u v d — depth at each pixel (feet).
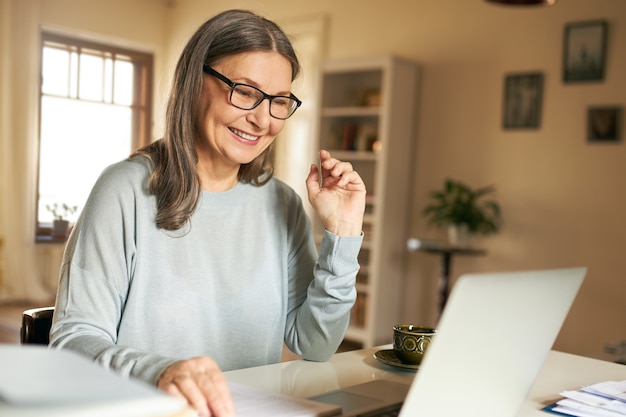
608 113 14.75
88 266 4.07
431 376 2.43
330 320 4.40
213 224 4.58
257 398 3.22
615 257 14.75
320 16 19.62
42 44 21.54
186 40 4.47
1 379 1.96
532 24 15.92
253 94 4.19
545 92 15.71
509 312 2.71
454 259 17.28
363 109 17.52
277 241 4.89
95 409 1.83
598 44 14.87
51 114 21.70
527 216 16.02
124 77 23.41
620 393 3.70
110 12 22.89
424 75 17.74
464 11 17.02
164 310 4.33
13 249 20.80
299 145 19.89
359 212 4.46
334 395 3.44
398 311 17.95
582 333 15.19
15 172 20.77
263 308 4.72
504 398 2.97
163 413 1.94
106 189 4.26
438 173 17.48
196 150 4.48
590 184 15.07
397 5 18.21
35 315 4.50
